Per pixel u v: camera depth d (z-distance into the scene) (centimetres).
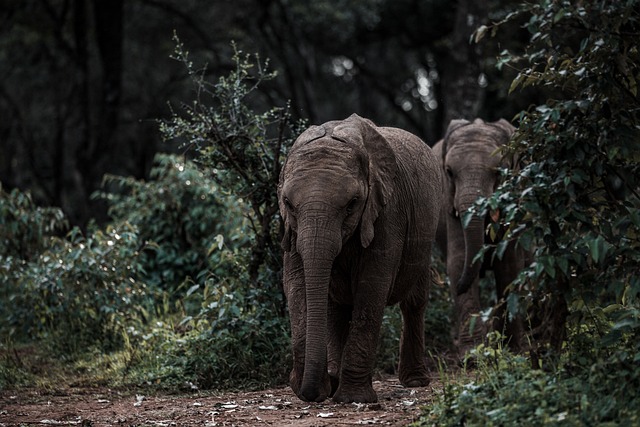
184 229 1917
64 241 1716
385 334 1427
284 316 1372
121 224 1773
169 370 1303
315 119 3588
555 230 973
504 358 966
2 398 1235
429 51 4203
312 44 4016
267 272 1385
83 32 3178
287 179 1001
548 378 884
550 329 986
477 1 2514
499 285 1480
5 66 3828
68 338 1584
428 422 866
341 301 1098
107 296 1589
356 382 1045
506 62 1082
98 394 1257
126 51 3766
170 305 1816
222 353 1309
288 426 920
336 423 923
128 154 3831
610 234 955
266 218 1384
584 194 988
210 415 1030
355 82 4697
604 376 856
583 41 1011
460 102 2523
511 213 962
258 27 3556
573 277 966
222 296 1346
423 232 1161
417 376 1219
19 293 1625
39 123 3919
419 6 3859
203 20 3759
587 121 987
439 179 1248
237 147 1394
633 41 1002
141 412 1088
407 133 1223
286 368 1287
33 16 3562
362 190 997
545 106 1006
